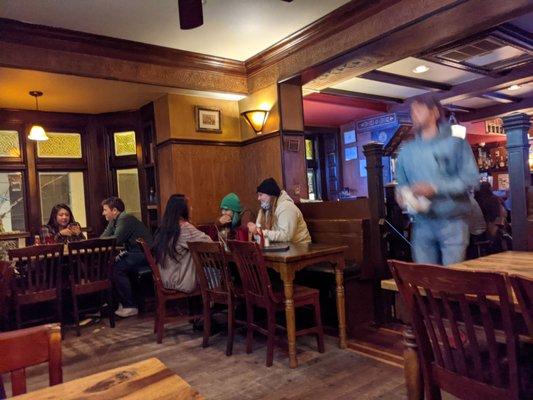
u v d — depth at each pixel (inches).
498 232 164.7
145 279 166.1
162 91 188.5
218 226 181.9
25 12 137.4
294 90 188.4
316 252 106.2
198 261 119.2
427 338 53.2
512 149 104.2
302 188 188.2
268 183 138.3
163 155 199.5
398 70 217.0
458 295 46.6
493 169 357.4
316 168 319.3
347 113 276.7
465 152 87.4
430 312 54.9
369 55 150.4
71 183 219.3
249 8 142.7
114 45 164.9
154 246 127.6
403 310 58.6
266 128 191.6
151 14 142.9
